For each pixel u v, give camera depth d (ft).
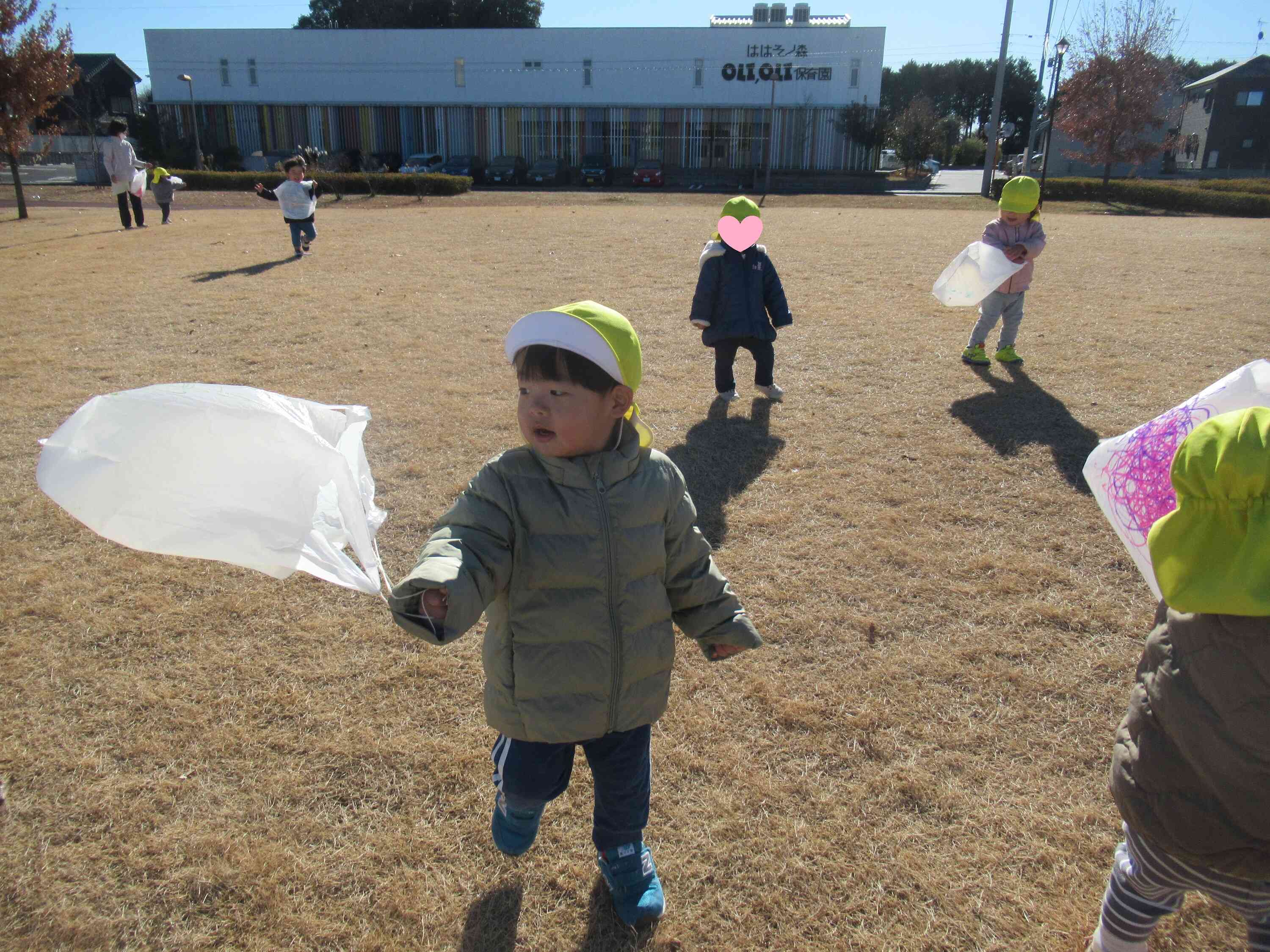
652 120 135.74
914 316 25.43
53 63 55.36
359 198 79.77
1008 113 248.52
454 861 7.07
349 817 7.48
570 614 5.77
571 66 134.00
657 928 6.52
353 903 6.69
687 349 22.27
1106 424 16.33
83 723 8.55
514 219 54.29
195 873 6.91
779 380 19.49
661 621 6.14
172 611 10.49
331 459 5.26
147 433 4.98
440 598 4.96
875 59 130.82
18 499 13.39
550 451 5.64
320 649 9.78
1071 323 23.99
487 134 137.39
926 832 7.38
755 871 7.01
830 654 9.70
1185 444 4.44
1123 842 7.07
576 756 8.20
